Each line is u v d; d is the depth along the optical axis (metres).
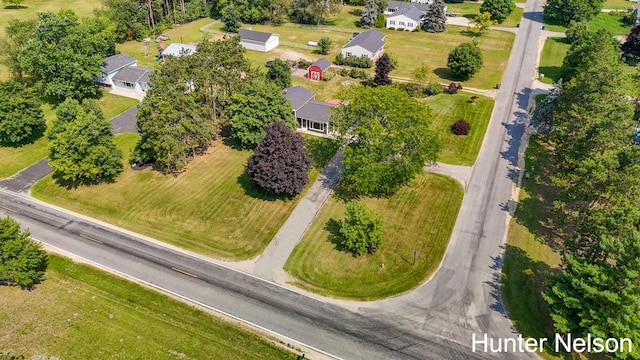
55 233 54.06
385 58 86.00
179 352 40.16
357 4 147.88
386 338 41.53
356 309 44.44
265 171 55.88
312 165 66.19
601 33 82.94
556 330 42.06
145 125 61.50
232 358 39.75
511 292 46.00
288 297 45.84
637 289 36.47
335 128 64.44
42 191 61.72
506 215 56.50
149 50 110.56
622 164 47.50
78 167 59.69
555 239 52.94
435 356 39.91
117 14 113.00
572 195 49.38
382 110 56.22
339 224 55.25
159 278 47.97
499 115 79.25
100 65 87.06
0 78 92.25
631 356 37.28
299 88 80.56
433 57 105.06
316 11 126.56
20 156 69.62
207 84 70.88
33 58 80.25
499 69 97.19
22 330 41.97
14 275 44.56
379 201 58.97
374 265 49.41
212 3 139.62
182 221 56.00
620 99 61.31
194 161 67.94
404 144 57.00
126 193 61.03
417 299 45.38
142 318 43.41
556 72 95.00
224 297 45.78
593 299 37.94
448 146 70.75
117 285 47.06
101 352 40.00
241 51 76.69
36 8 140.25
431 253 50.78
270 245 52.25
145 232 54.34
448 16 134.12
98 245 52.31
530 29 120.12
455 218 55.94
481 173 64.50
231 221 55.91
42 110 79.00
